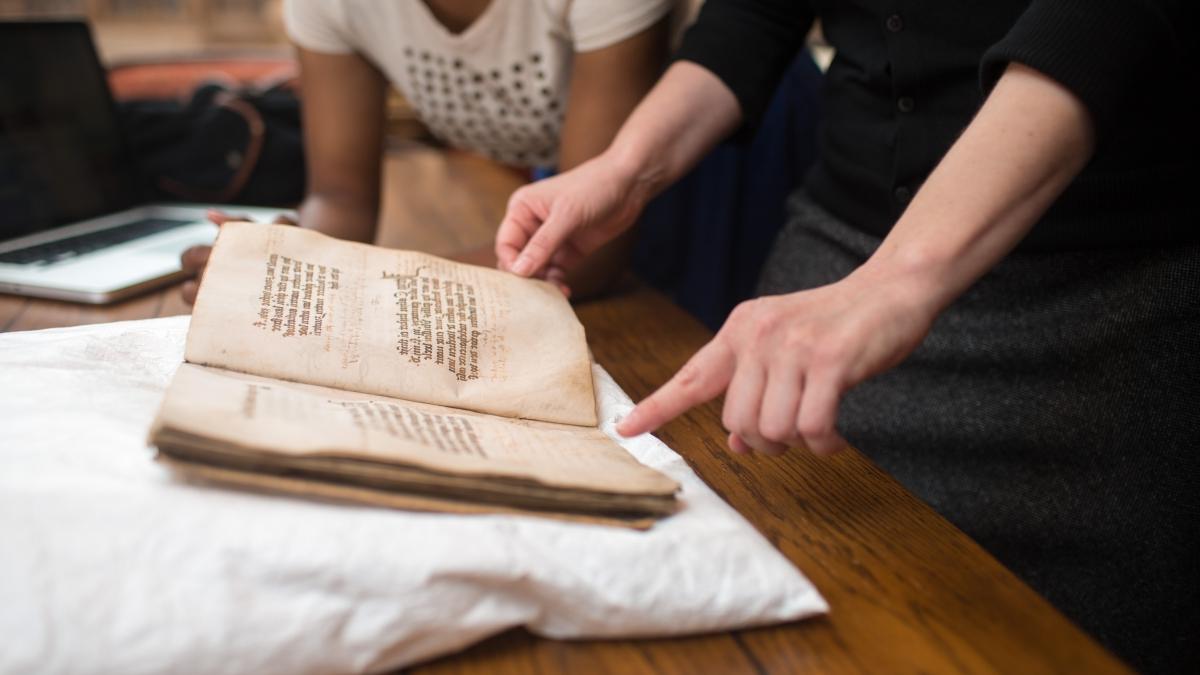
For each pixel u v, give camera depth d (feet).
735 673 1.79
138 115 5.12
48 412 1.92
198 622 1.65
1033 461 2.90
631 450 2.21
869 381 3.22
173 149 5.16
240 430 1.75
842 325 1.94
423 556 1.73
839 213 3.41
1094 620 2.76
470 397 2.23
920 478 3.09
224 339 2.13
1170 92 2.56
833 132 3.37
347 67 3.80
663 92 3.12
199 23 8.63
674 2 3.42
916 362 3.10
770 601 1.86
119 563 1.66
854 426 3.24
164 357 2.25
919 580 2.02
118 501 1.72
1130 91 2.05
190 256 3.05
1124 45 2.01
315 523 1.74
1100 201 2.71
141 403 2.03
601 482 1.90
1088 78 2.01
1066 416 2.82
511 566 1.75
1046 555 2.87
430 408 2.16
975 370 2.99
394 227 4.74
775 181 4.66
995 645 1.86
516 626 1.86
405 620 1.72
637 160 2.95
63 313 3.22
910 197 3.05
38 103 4.29
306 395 2.01
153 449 1.85
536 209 2.85
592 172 2.90
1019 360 2.89
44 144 4.28
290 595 1.69
